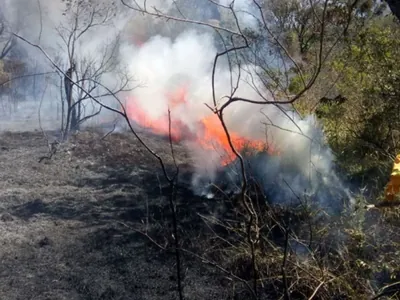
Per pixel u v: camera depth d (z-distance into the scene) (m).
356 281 4.07
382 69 6.68
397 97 6.26
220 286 4.59
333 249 4.55
